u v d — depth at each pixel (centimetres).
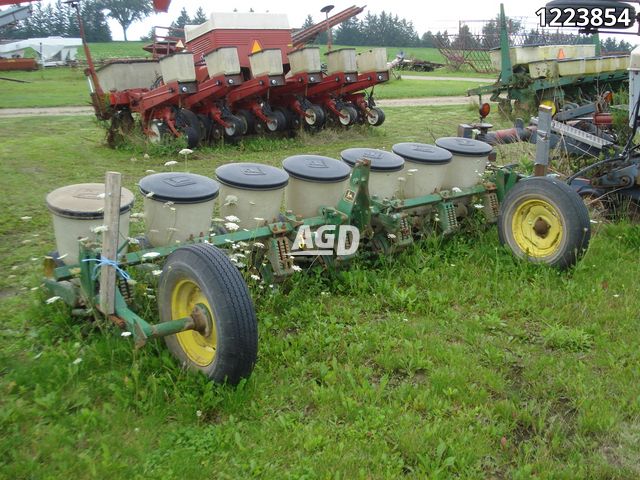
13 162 980
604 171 689
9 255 563
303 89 1268
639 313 451
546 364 381
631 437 315
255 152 1147
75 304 398
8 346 392
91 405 330
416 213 575
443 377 360
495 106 1923
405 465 293
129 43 8000
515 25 2325
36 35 8400
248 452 297
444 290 490
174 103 1111
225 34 1262
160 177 434
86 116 1645
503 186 612
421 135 1371
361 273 494
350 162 543
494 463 297
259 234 443
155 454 294
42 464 285
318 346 396
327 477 279
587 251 545
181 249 348
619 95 1242
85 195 411
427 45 8031
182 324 339
